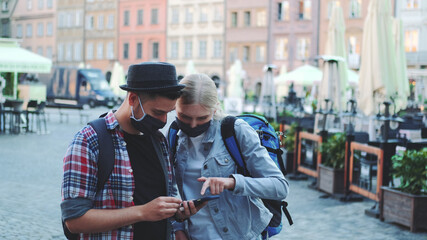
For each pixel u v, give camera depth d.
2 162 12.63
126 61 67.94
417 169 6.89
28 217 7.32
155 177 2.46
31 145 16.50
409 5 46.41
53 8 74.75
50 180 10.45
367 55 13.21
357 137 11.79
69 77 45.78
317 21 52.47
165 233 2.53
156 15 65.19
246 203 2.85
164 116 2.41
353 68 49.09
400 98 13.91
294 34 54.00
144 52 66.38
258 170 2.80
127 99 2.40
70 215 2.26
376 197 7.80
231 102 40.16
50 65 19.61
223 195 2.82
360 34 49.62
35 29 77.00
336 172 9.20
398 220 7.12
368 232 6.86
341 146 9.23
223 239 2.82
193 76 2.77
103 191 2.33
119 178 2.35
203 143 2.86
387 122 7.76
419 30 46.03
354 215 7.85
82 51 71.62
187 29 62.50
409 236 6.66
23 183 10.01
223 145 2.85
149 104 2.35
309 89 41.75
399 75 17.28
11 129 20.91
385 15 13.23
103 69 69.81
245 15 58.28
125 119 2.41
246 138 2.83
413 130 15.50
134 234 2.41
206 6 60.78
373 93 13.20
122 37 68.25
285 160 11.79
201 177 2.65
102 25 69.94
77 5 72.06
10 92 22.86
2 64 18.69
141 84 2.34
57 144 17.08
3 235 6.34
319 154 9.80
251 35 57.22
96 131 2.36
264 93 17.70
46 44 75.81
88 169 2.30
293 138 11.77
